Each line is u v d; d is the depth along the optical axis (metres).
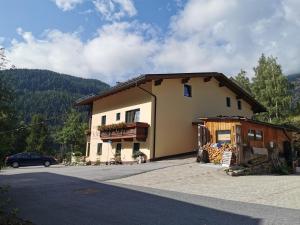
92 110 34.81
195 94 28.78
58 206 9.84
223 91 31.50
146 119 25.72
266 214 8.62
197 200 10.55
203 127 23.17
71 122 54.91
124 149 28.14
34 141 67.50
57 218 8.43
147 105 25.83
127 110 28.22
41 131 68.12
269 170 22.08
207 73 28.11
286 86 47.75
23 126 8.71
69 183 14.50
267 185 13.99
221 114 30.86
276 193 11.93
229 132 22.22
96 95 32.00
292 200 10.59
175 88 27.23
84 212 9.03
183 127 27.30
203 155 22.09
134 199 10.78
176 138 26.62
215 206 9.63
